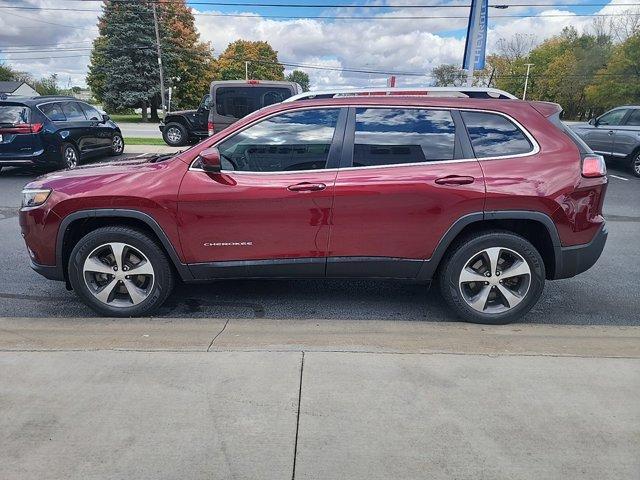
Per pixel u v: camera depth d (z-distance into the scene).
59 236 3.76
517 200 3.53
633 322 3.98
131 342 3.33
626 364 2.99
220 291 4.59
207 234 3.69
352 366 2.95
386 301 4.39
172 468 2.14
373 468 2.15
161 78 42.09
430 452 2.24
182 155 3.72
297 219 3.63
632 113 12.24
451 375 2.85
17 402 2.58
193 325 3.72
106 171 3.84
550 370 2.91
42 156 10.38
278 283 4.81
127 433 2.36
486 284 3.71
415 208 3.57
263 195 3.59
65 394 2.65
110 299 3.87
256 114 3.73
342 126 3.66
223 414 2.50
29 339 3.39
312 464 2.17
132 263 3.84
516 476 2.11
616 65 47.66
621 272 5.23
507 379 2.81
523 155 3.60
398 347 3.26
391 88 3.96
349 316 4.06
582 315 4.11
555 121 3.69
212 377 2.82
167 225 3.67
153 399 2.62
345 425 2.42
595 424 2.43
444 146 3.62
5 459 2.19
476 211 3.56
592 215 3.64
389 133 3.65
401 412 2.52
